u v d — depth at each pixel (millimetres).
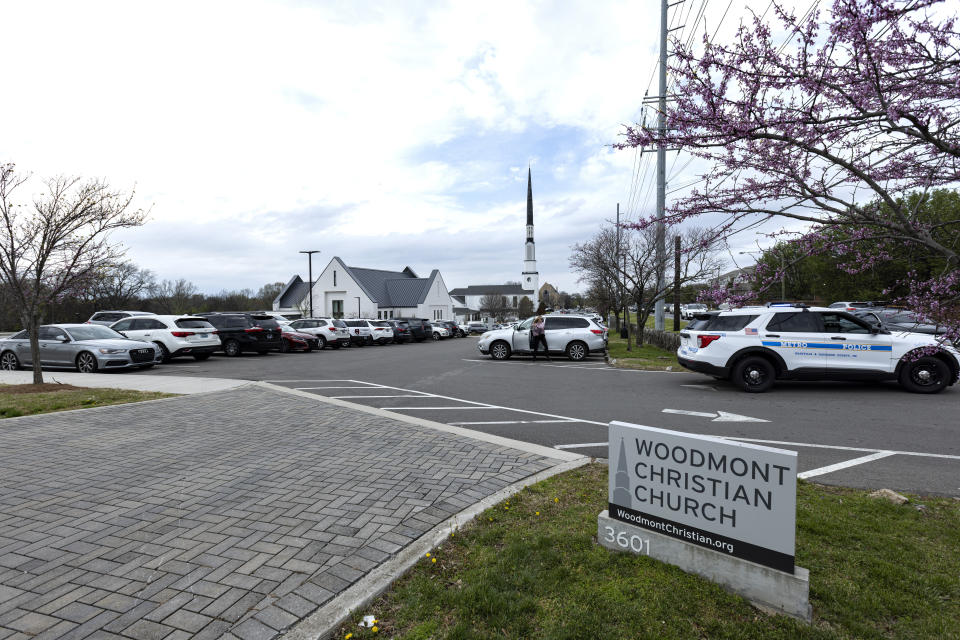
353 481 4617
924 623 2510
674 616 2555
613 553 3205
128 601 2705
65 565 3096
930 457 5516
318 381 12289
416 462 5211
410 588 2836
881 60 2787
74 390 9742
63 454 5512
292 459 5320
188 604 2672
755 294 3527
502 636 2416
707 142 3385
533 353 18266
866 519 3703
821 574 2959
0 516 3848
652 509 3119
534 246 123062
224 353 21344
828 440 6266
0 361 14453
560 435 6680
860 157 3379
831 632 2445
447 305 64938
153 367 15383
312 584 2855
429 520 3752
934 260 3451
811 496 4223
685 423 7262
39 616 2570
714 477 2861
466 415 7973
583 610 2600
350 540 3414
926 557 3143
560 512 3875
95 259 10055
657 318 23406
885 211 3465
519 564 3059
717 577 2842
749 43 2936
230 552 3250
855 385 10547
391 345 30234
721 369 9914
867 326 9516
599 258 25250
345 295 54844
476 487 4465
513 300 124875
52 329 13961
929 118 2854
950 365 9227
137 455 5477
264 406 8352
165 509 3971
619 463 3262
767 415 7730
